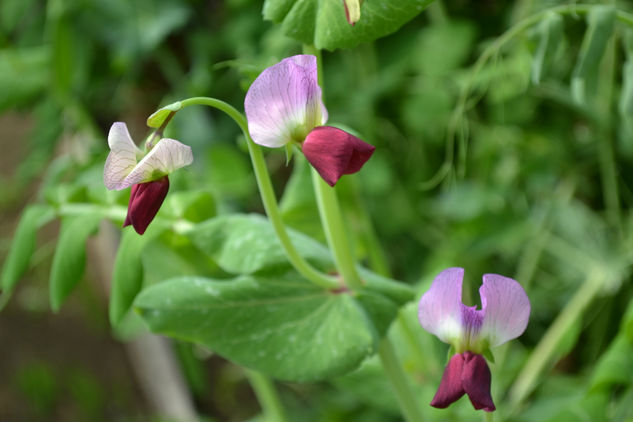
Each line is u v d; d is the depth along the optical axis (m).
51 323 1.56
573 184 0.82
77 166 0.68
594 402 0.56
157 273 0.57
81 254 0.55
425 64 0.81
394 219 0.91
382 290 0.51
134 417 1.33
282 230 0.49
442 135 0.85
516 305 0.44
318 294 0.51
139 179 0.44
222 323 0.50
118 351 1.46
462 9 0.82
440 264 0.83
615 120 0.72
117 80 0.96
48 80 0.90
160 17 0.87
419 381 0.61
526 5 0.72
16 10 1.00
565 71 0.71
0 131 1.79
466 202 0.84
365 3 0.46
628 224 0.80
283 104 0.44
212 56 0.91
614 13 0.51
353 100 0.85
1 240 1.63
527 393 0.67
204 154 0.84
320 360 0.50
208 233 0.54
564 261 0.83
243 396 1.22
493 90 0.76
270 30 0.87
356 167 0.43
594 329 0.79
